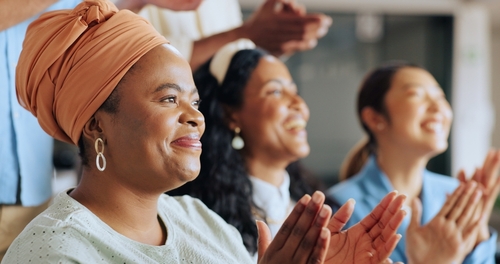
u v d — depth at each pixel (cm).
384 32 454
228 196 158
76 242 87
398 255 181
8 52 146
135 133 94
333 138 452
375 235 109
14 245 89
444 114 193
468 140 455
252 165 166
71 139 102
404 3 440
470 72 454
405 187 196
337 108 451
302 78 445
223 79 166
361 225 110
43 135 160
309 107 448
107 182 97
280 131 163
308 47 195
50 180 166
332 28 447
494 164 168
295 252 89
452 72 453
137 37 96
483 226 173
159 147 94
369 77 205
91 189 98
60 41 95
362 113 204
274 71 167
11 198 150
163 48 98
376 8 444
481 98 455
